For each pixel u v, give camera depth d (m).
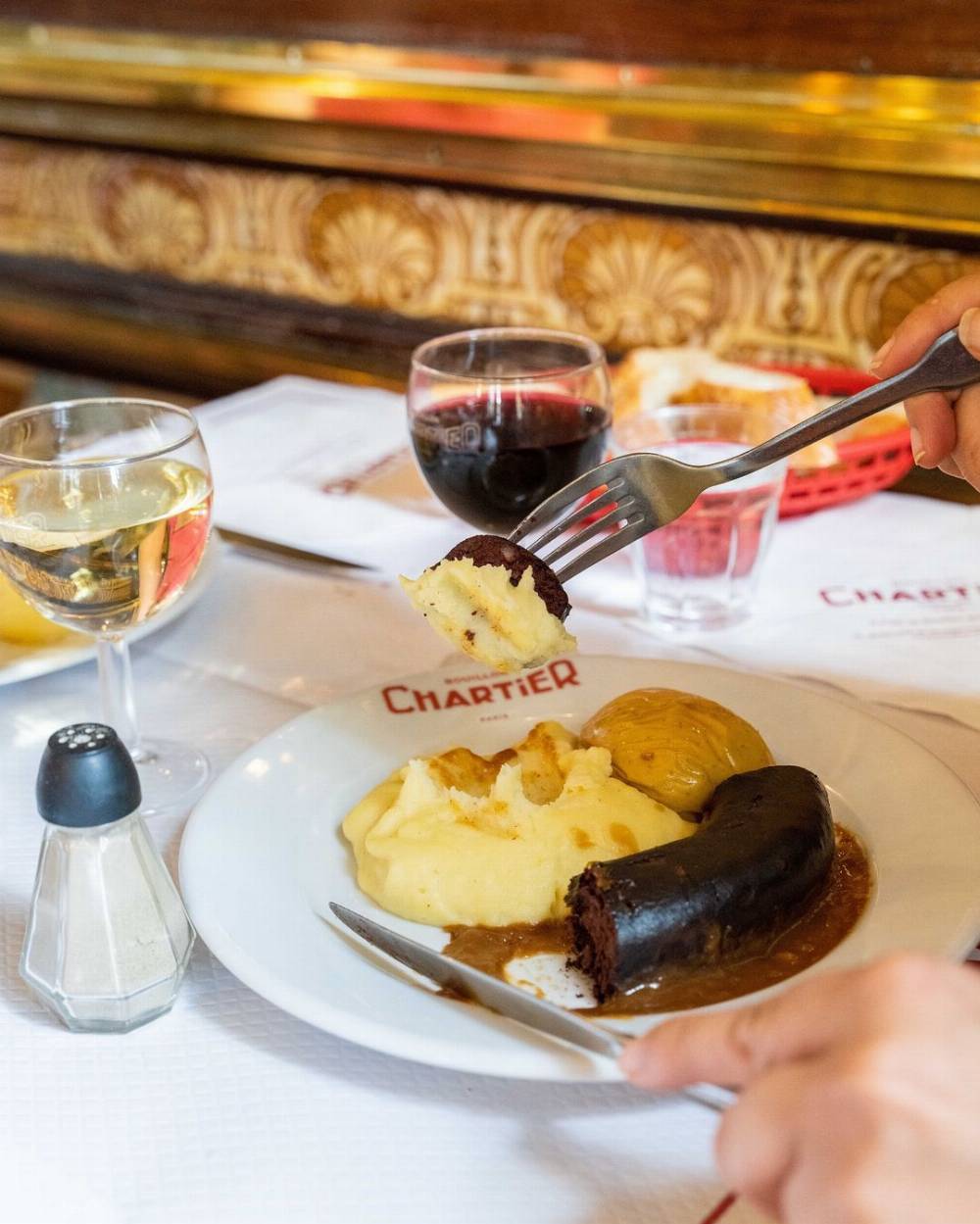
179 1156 0.47
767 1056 0.39
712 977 0.52
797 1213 0.35
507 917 0.57
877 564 0.95
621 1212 0.44
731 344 1.64
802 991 0.40
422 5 1.67
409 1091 0.49
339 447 1.20
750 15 1.43
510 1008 0.49
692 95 1.51
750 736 0.65
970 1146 0.34
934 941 0.52
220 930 0.54
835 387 1.14
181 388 2.21
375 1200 0.45
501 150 1.70
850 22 1.37
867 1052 0.36
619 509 0.69
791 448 0.67
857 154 1.43
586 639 0.86
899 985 0.38
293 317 2.04
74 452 0.76
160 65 1.95
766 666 0.81
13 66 2.12
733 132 1.50
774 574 0.94
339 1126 0.48
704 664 0.76
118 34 1.98
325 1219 0.44
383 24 1.72
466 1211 0.44
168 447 0.70
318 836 0.64
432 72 1.70
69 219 2.22
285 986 0.51
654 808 0.60
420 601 0.64
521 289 1.79
